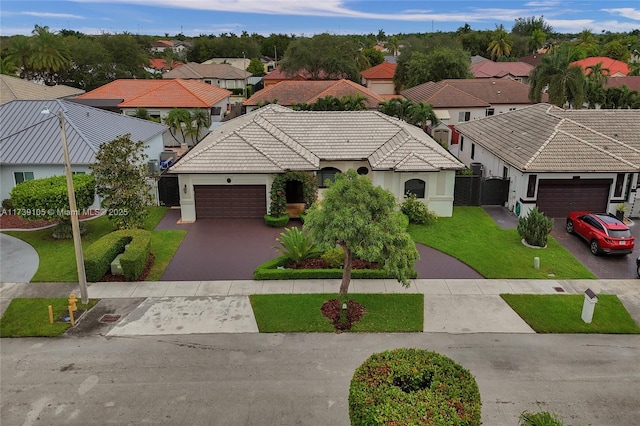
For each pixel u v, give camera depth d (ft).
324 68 250.78
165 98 172.86
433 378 37.55
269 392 47.14
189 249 81.46
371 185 55.52
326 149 101.04
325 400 46.03
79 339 56.18
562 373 50.26
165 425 42.88
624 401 46.11
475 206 103.35
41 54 221.87
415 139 99.19
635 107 169.99
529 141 102.37
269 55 456.45
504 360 52.42
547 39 476.95
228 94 203.82
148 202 87.51
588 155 94.48
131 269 69.41
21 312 61.72
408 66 236.63
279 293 66.69
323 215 54.54
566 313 61.98
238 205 95.04
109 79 253.24
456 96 180.24
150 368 50.85
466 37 390.42
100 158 80.23
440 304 64.08
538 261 73.72
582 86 164.45
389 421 33.37
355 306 62.95
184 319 60.44
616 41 361.10
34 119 104.78
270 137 98.84
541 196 95.09
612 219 80.94
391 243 54.39
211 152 93.61
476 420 33.99
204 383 48.47
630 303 64.54
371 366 39.04
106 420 43.50
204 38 479.41
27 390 47.39
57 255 78.18
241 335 57.06
